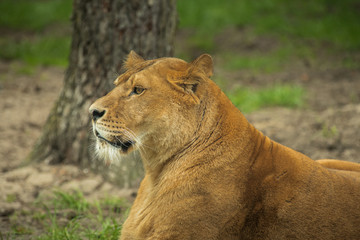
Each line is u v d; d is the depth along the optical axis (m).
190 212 6.81
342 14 33.72
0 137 16.55
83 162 13.17
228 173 6.90
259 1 36.00
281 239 6.89
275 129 16.11
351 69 25.53
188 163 7.07
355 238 6.93
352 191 7.14
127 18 12.05
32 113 19.17
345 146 14.38
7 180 12.71
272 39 30.78
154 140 7.20
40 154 13.84
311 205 6.93
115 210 11.14
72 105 13.16
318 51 28.88
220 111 7.23
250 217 6.89
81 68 12.84
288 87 20.62
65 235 9.47
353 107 17.88
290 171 7.10
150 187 7.56
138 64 7.66
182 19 34.59
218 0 37.19
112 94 7.24
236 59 28.25
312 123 16.41
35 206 11.34
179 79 7.10
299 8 35.09
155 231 6.98
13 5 36.41
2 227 10.18
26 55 27.58
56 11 35.41
